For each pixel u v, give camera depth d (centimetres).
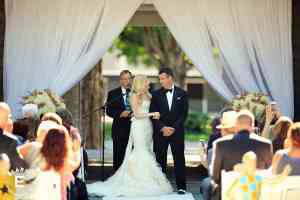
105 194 1356
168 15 1473
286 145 959
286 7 1498
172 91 1383
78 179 1115
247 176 885
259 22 1492
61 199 891
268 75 1491
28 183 888
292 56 1510
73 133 1077
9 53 1488
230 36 1482
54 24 1483
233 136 948
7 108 977
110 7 1475
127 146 1405
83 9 1477
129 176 1378
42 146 895
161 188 1373
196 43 1475
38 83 1481
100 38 1477
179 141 1368
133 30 3412
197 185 1506
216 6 1480
